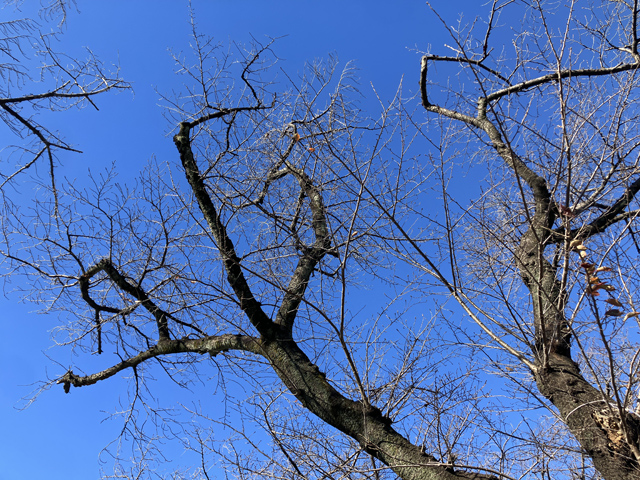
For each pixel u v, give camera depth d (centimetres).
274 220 491
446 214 373
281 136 474
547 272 412
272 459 449
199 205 506
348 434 404
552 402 364
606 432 326
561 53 323
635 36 457
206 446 458
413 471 361
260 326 461
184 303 522
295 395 426
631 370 317
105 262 534
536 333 398
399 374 451
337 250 491
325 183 467
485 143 458
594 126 360
